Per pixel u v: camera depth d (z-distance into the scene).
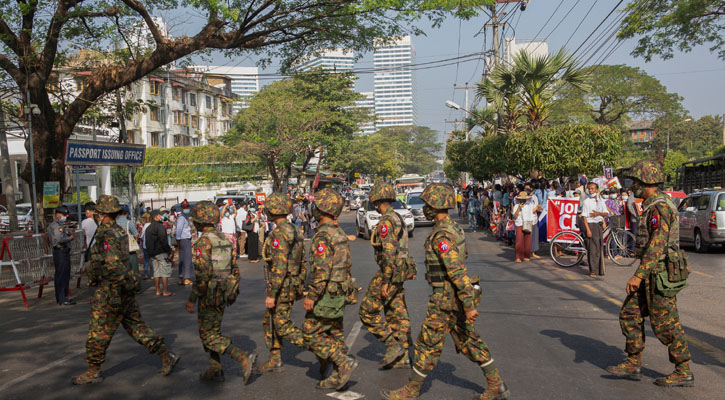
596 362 5.44
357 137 47.50
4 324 8.29
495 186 22.09
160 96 54.94
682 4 17.25
